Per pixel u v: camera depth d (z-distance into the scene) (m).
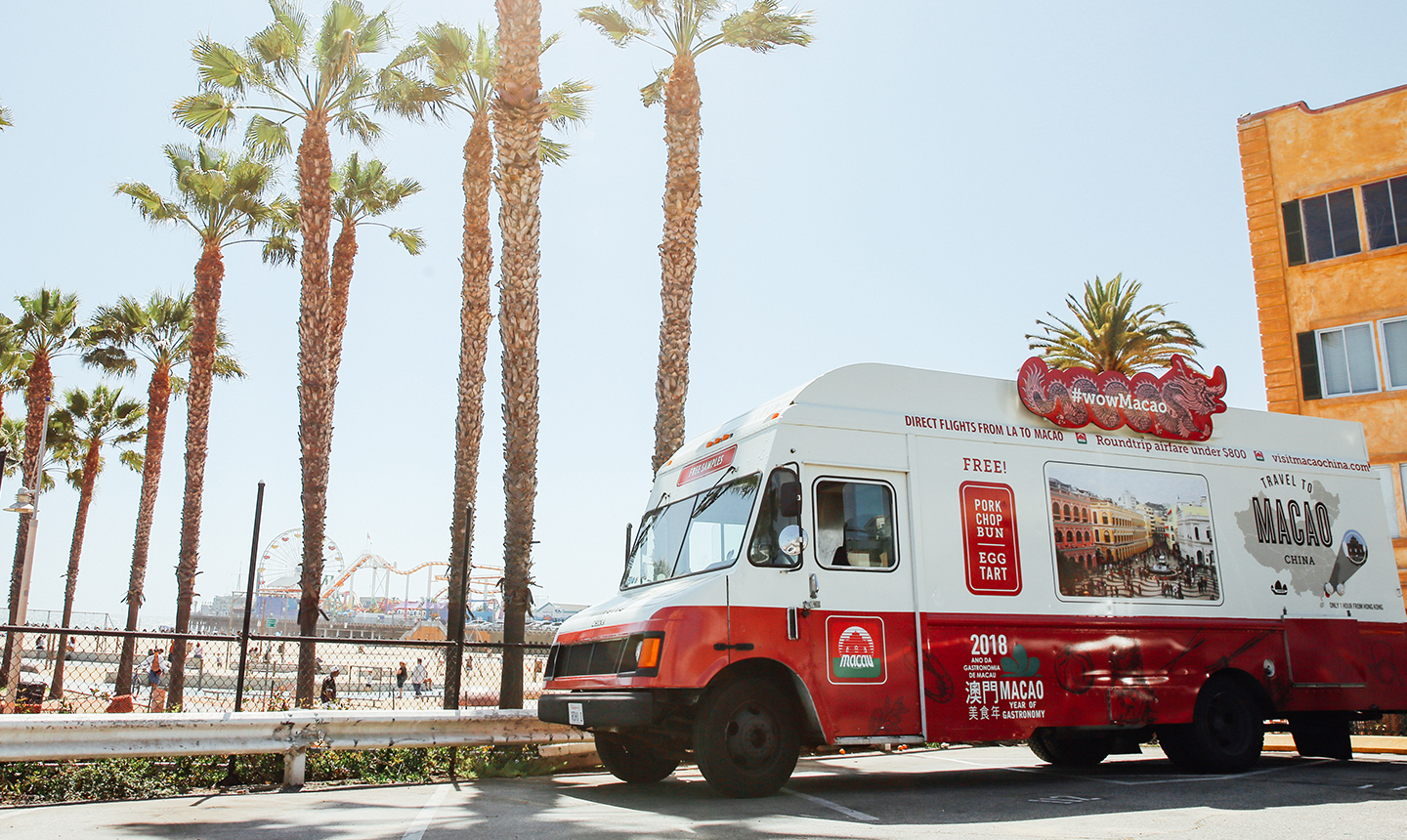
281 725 8.59
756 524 7.77
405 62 20.95
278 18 20.72
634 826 6.22
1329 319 20.61
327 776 9.47
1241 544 9.73
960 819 6.56
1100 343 28.33
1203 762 9.10
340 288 24.19
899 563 8.16
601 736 9.20
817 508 8.02
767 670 7.78
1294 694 9.59
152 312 31.31
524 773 10.06
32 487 33.53
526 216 13.85
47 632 8.24
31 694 22.23
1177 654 9.05
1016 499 8.77
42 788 8.24
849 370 8.56
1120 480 9.30
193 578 24.78
